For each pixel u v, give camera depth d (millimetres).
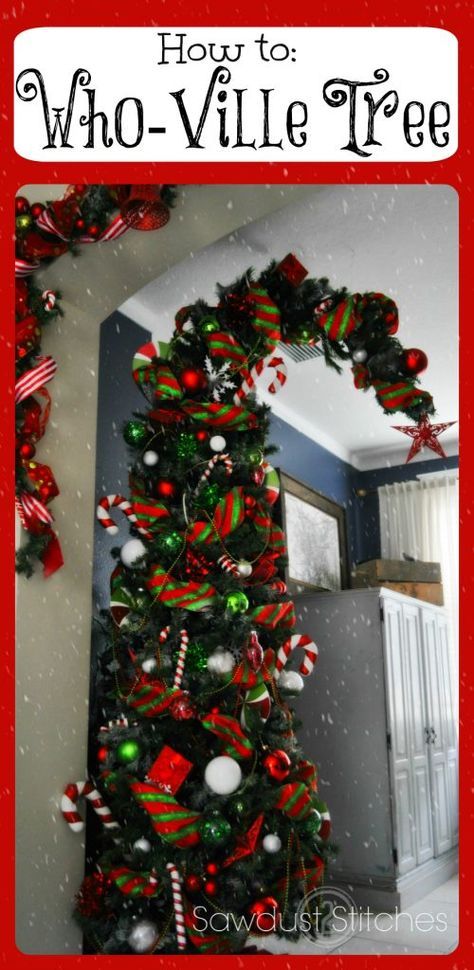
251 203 2807
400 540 6281
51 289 2770
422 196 3211
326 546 5531
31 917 2350
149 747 2535
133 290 2953
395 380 2770
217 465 2766
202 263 3635
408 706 4633
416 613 4984
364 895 4180
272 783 2555
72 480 2752
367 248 3602
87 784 2553
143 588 2689
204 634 2559
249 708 2594
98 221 2555
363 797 4328
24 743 2414
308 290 2918
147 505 2693
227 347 2814
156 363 2838
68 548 2691
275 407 5336
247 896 2414
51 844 2457
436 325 4340
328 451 6094
